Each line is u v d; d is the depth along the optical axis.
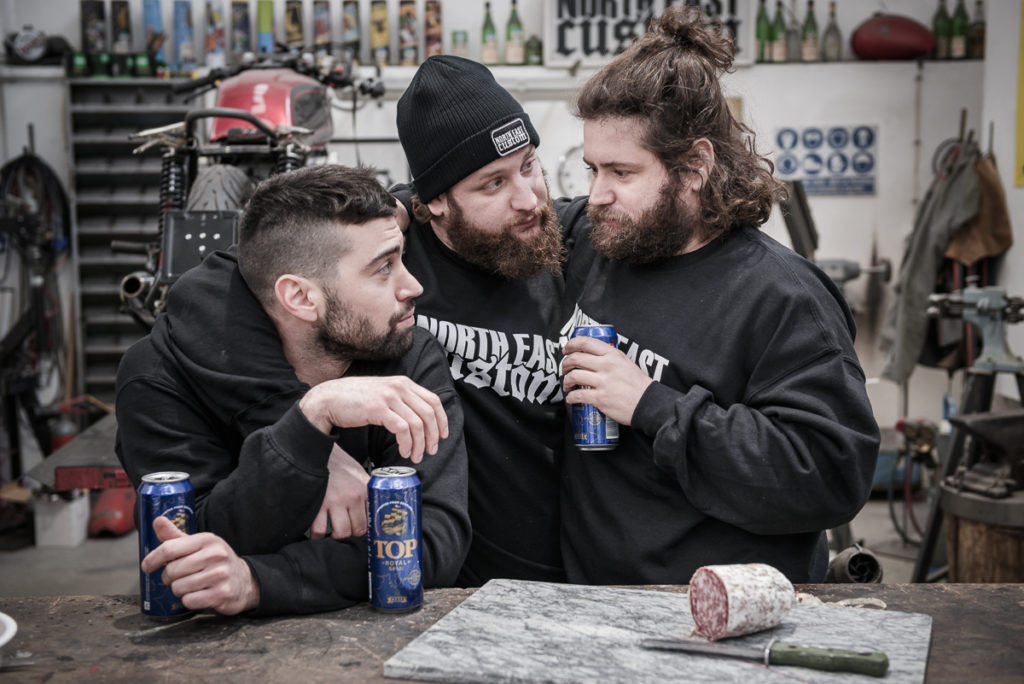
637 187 1.54
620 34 5.70
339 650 1.17
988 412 3.31
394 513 1.28
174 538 1.25
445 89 1.64
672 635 1.19
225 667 1.13
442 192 1.66
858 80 5.84
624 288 1.64
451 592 1.38
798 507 1.42
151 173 5.71
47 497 4.77
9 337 5.38
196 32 5.89
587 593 1.35
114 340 5.88
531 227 1.67
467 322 1.73
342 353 1.47
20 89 5.84
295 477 1.32
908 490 4.55
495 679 1.07
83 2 5.77
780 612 1.19
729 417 1.45
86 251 5.84
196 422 1.48
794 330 1.48
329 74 3.52
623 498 1.59
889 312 5.56
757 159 1.65
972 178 4.96
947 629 1.22
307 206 1.40
